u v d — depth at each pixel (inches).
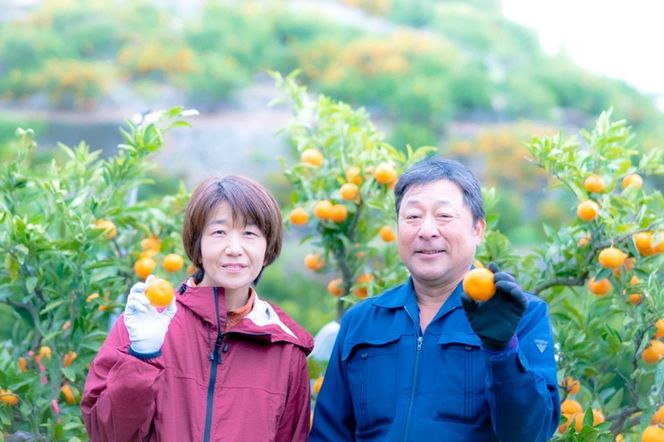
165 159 473.1
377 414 85.3
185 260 127.0
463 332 84.1
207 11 677.3
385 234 126.0
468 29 731.4
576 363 112.5
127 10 669.9
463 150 508.4
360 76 587.2
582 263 117.0
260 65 620.4
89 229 112.1
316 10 709.9
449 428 81.4
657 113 614.9
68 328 116.7
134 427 78.3
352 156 127.2
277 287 373.4
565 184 119.3
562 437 104.1
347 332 91.7
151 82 579.5
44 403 111.1
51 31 611.8
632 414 113.5
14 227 110.3
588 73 647.1
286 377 87.4
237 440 82.0
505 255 121.0
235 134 495.5
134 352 77.9
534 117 580.4
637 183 120.1
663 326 109.0
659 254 113.7
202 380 84.0
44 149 473.7
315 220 129.8
